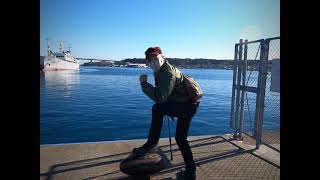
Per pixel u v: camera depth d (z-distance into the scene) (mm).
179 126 4148
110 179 4219
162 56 4070
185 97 4109
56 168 4621
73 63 112812
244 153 5422
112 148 5676
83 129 14250
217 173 4465
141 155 4066
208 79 70625
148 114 18703
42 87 40125
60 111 19875
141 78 4094
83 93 32531
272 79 5406
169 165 4770
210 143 6125
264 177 4305
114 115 18281
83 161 4945
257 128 5641
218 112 19953
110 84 47656
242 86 6285
